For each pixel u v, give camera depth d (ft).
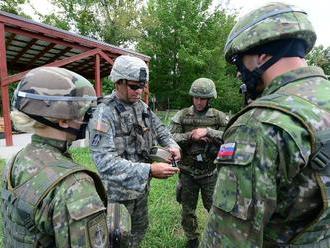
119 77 7.05
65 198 3.45
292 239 3.47
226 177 3.47
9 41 29.07
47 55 37.42
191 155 10.07
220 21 80.28
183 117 10.40
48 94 3.71
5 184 3.89
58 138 3.93
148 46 78.13
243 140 3.36
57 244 3.49
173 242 10.91
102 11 81.00
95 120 6.91
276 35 3.40
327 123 3.17
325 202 3.15
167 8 78.69
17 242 3.63
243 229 3.33
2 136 31.71
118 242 4.57
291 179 3.19
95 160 6.81
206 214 13.12
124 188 6.98
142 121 7.55
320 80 3.53
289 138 3.09
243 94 4.23
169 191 15.55
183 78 78.95
